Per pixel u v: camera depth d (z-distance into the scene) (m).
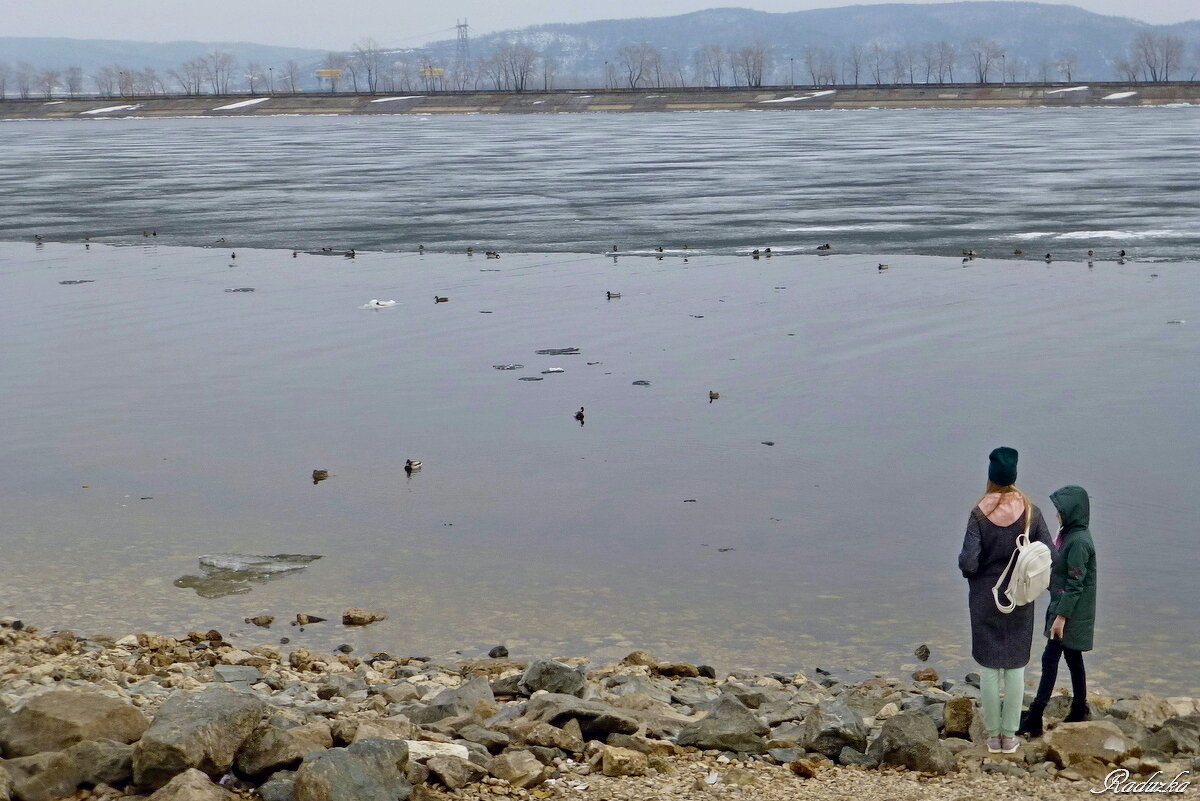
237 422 22.95
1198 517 16.56
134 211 63.84
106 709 7.48
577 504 17.88
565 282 38.78
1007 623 8.42
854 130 150.38
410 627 13.39
